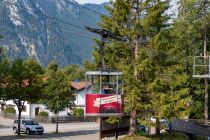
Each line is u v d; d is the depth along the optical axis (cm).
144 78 3884
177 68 3938
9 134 5281
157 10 3741
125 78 3647
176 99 3756
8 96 4688
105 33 2844
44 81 5319
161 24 3941
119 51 4019
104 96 2944
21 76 4666
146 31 3844
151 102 3778
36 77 4809
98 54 4038
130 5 3853
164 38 3906
